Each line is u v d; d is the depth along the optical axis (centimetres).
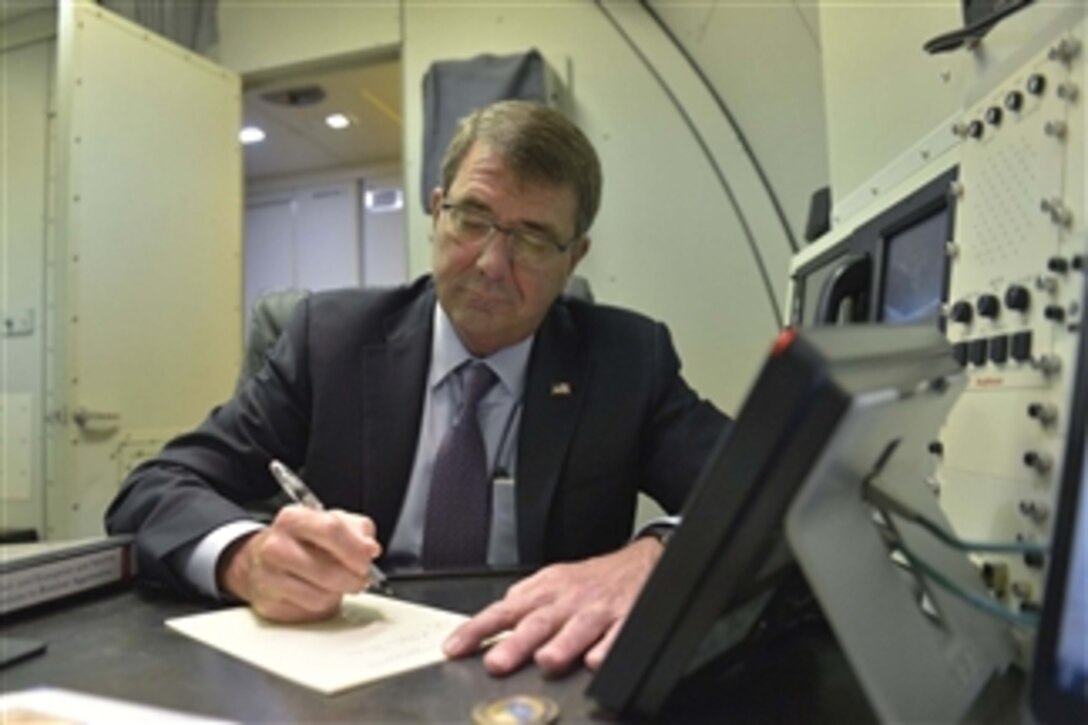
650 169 226
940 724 37
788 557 40
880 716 34
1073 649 28
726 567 35
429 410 101
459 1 245
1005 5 68
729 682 48
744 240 217
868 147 116
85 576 68
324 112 335
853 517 37
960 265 65
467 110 224
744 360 216
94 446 207
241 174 262
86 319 206
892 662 36
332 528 61
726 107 218
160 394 227
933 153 82
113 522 84
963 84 85
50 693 46
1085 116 49
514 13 240
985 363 58
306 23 261
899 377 37
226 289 253
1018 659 46
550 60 234
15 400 277
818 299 107
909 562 42
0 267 284
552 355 102
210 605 67
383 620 61
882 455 39
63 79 205
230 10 270
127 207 219
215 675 49
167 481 83
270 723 41
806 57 195
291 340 106
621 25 230
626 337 109
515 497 94
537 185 90
